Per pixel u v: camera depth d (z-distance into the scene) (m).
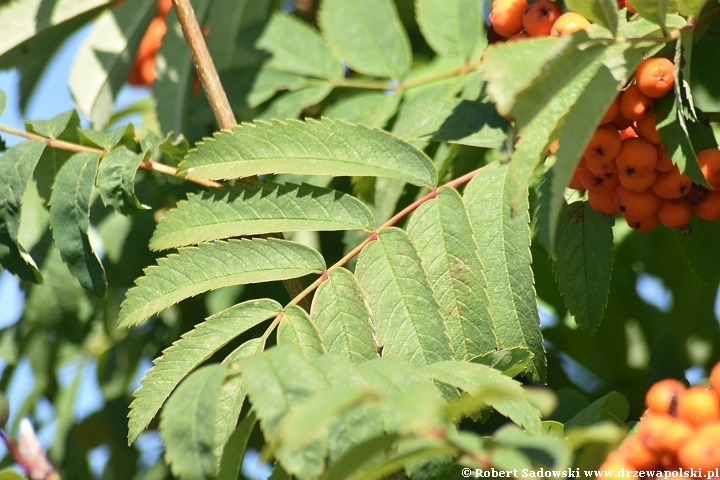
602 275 0.70
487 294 0.67
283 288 0.79
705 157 0.66
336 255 0.79
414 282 0.66
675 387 0.61
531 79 0.60
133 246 0.80
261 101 0.79
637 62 0.63
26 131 0.72
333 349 0.66
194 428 0.60
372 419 0.61
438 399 0.61
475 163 0.74
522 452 0.59
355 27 0.79
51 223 0.70
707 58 0.76
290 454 0.60
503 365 0.66
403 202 0.75
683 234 0.70
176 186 0.80
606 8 0.62
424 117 0.71
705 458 0.60
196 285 0.67
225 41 0.80
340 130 0.68
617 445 0.63
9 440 0.76
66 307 0.79
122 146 0.71
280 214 0.68
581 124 0.61
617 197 0.68
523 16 0.68
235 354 0.65
